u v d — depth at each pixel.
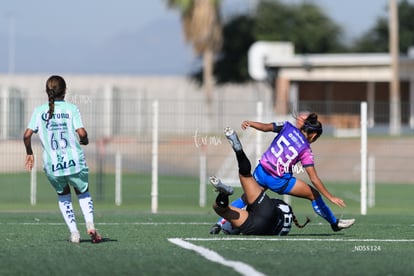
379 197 77.31
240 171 33.34
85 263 24.81
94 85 172.25
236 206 34.69
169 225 40.28
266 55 157.62
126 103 71.12
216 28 159.12
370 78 152.00
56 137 29.44
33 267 24.08
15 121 64.94
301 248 28.89
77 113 29.67
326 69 155.50
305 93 162.38
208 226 39.59
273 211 33.28
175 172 83.44
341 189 84.00
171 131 67.94
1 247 28.78
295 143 34.03
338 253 27.53
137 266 24.22
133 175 84.81
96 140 69.06
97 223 41.66
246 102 67.12
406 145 86.44
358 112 73.50
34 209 60.09
